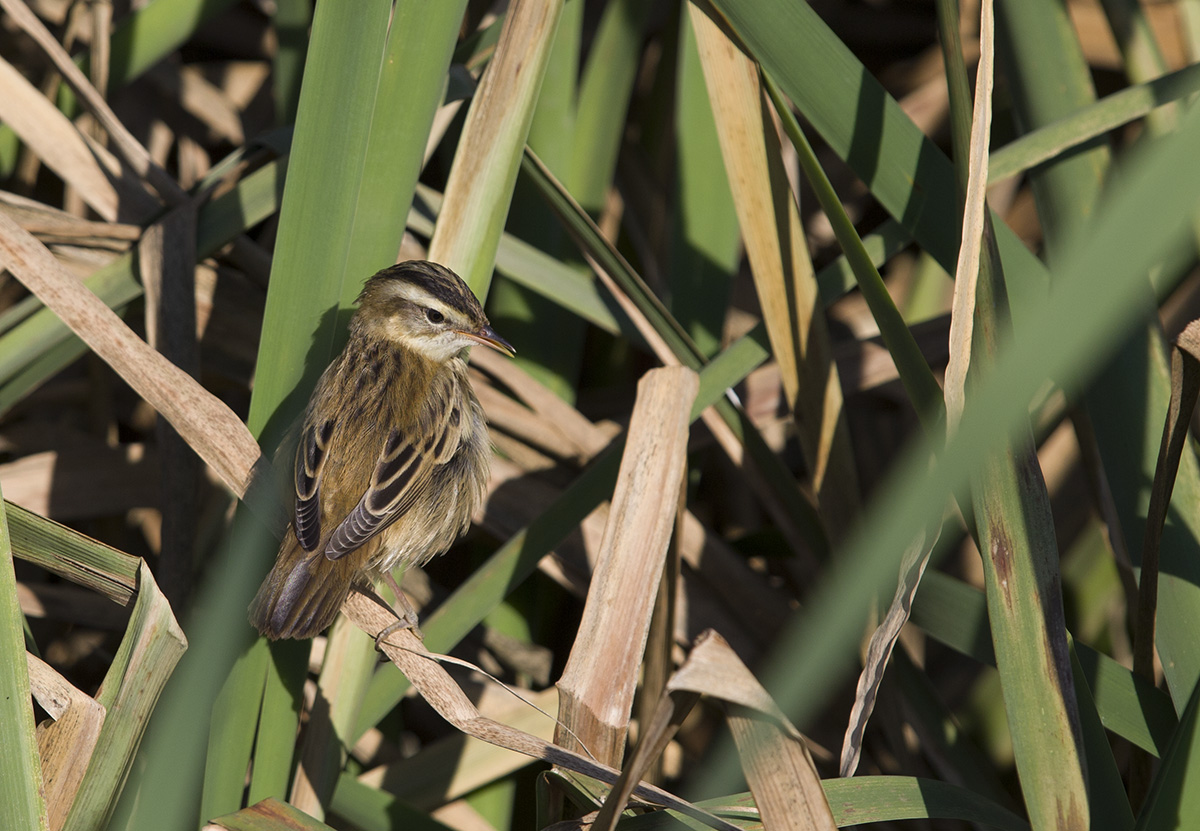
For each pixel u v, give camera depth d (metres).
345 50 6.25
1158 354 7.00
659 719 4.57
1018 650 5.58
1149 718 6.48
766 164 7.62
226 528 8.93
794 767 4.79
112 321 6.55
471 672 9.29
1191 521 6.81
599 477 8.09
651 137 11.84
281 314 6.61
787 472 8.73
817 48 6.70
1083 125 7.22
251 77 12.22
